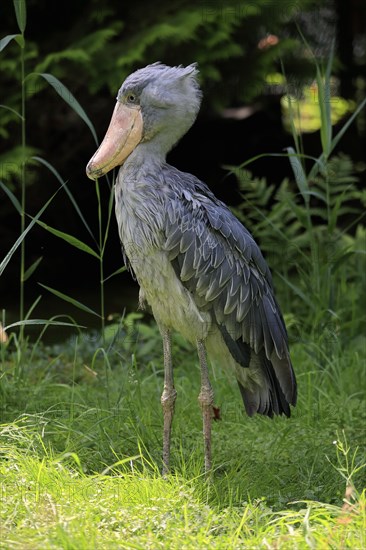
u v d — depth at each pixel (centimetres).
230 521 740
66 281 1961
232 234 892
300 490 852
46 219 1991
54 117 1827
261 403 942
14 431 922
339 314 1332
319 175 2020
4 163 1556
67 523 703
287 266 1523
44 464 817
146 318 1692
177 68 897
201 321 891
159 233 866
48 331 1614
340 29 2233
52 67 1572
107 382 1064
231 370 943
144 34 1557
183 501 771
